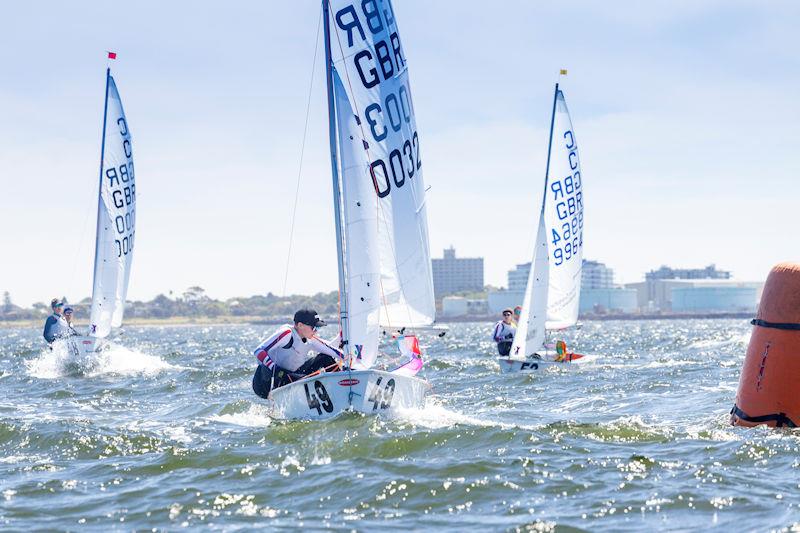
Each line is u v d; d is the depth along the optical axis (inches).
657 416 1535.4
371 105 1628.9
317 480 973.2
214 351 5019.7
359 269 1417.3
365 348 1418.6
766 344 1327.5
